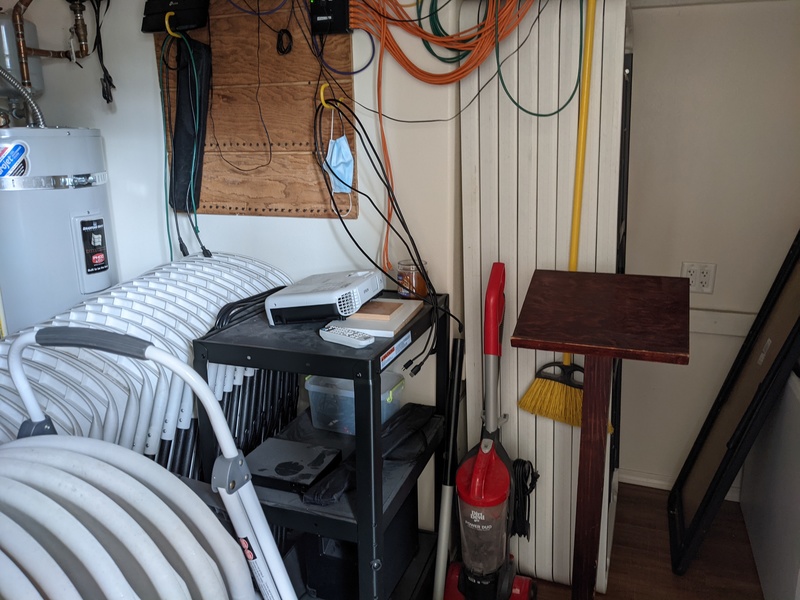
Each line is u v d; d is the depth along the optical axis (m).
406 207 2.10
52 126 2.43
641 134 2.39
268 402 2.10
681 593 2.17
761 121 2.27
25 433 1.27
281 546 1.97
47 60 2.38
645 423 2.66
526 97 1.94
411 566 2.07
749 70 2.24
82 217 2.22
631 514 2.55
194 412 1.85
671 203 2.42
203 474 1.80
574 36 1.86
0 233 2.05
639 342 1.49
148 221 2.43
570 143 1.93
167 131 2.31
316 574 1.90
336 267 2.25
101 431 1.60
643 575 2.25
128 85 2.31
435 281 2.13
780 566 1.97
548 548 2.25
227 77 2.19
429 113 2.00
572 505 2.17
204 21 2.12
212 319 1.97
